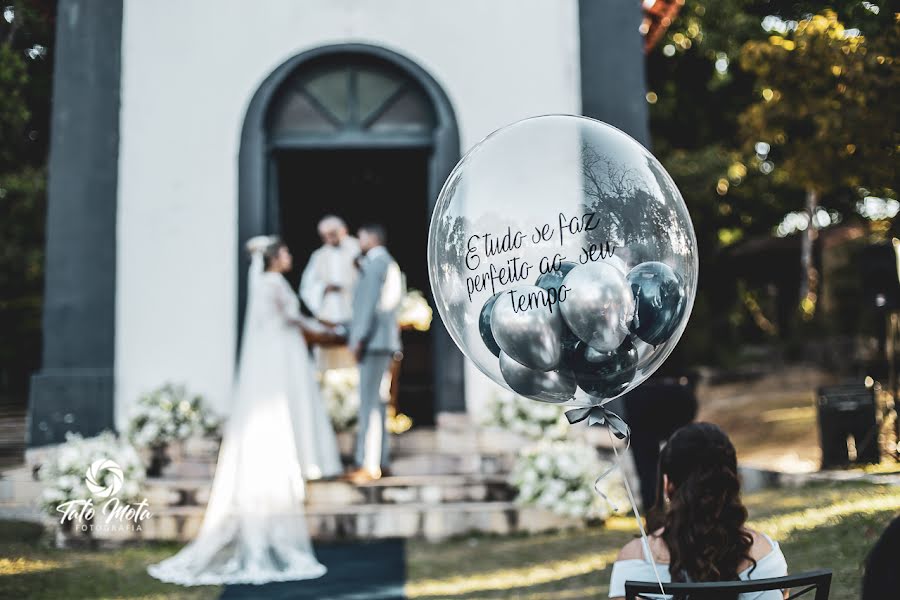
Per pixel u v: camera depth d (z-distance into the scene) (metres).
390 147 7.95
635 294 2.42
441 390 7.67
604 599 4.76
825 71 7.31
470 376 7.70
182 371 7.62
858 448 7.89
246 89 7.86
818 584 2.22
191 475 7.13
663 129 18.11
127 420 7.43
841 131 7.16
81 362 7.52
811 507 6.00
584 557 5.77
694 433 2.44
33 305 15.92
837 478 6.91
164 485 6.75
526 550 6.09
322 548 6.34
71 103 7.72
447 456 7.23
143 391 7.57
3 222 15.67
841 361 16.61
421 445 7.68
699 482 2.37
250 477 5.88
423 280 12.40
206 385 7.61
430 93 7.88
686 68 17.61
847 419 7.89
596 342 2.42
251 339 6.30
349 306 8.16
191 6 7.89
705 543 2.32
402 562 5.85
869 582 1.77
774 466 8.44
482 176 2.49
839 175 7.82
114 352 7.59
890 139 6.92
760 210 19.11
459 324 2.59
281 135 7.95
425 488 6.83
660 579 2.38
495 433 7.37
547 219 2.42
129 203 7.72
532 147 2.47
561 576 5.34
